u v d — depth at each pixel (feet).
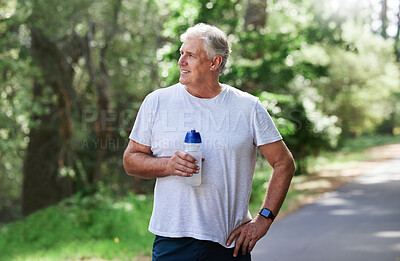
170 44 38.37
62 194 59.77
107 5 45.29
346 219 32.19
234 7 41.04
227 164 9.24
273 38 42.68
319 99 84.58
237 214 9.44
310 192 49.75
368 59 104.63
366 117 114.42
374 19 48.16
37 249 29.35
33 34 43.39
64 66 46.37
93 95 51.37
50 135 57.36
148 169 9.12
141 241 26.58
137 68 48.57
